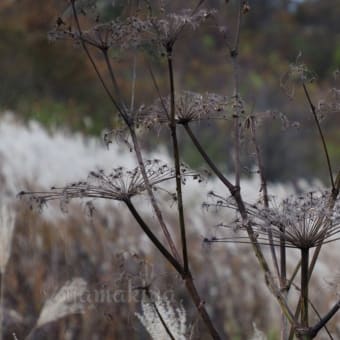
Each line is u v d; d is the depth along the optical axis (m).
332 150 19.33
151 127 2.23
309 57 27.92
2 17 21.72
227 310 6.55
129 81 14.43
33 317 5.41
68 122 20.00
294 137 19.42
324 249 6.00
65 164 9.73
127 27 2.11
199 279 7.05
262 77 23.64
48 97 21.72
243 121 2.30
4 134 11.27
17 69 21.62
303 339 1.95
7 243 3.48
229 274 7.15
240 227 1.96
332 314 1.95
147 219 7.84
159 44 2.14
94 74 22.42
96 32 2.19
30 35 21.69
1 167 8.89
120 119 2.31
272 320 6.33
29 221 6.99
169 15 2.13
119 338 5.02
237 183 2.18
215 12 2.18
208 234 2.03
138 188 2.17
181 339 2.34
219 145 16.66
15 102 21.02
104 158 10.47
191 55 19.11
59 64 21.83
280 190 7.82
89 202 2.26
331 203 1.98
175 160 2.16
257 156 2.29
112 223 7.61
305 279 1.96
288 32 29.00
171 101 2.17
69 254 6.68
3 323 5.11
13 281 5.89
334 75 2.16
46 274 6.33
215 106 2.24
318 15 29.91
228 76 21.27
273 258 2.23
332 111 2.11
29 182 8.45
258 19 29.84
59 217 7.26
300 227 1.92
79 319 5.26
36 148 10.25
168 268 6.64
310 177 18.73
